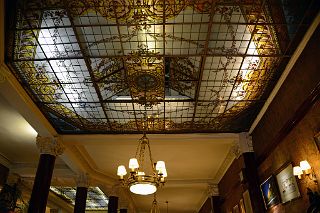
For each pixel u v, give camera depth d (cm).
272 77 635
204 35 536
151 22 505
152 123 820
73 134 867
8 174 1109
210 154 1042
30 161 1120
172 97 715
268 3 473
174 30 525
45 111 757
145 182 575
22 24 512
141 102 725
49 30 523
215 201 1247
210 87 674
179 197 1566
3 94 652
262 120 762
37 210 755
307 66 521
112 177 1252
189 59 591
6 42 539
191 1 468
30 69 610
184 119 802
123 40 545
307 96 520
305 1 459
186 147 978
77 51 567
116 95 705
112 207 1235
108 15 495
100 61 591
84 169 1090
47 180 801
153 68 617
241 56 577
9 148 1012
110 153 1030
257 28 519
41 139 835
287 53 567
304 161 509
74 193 1616
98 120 805
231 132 861
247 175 789
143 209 1830
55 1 472
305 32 512
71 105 736
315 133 493
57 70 617
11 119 822
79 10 487
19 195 990
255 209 742
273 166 689
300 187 543
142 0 468
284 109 626
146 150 995
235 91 686
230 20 510
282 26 511
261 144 769
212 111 765
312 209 431
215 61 598
